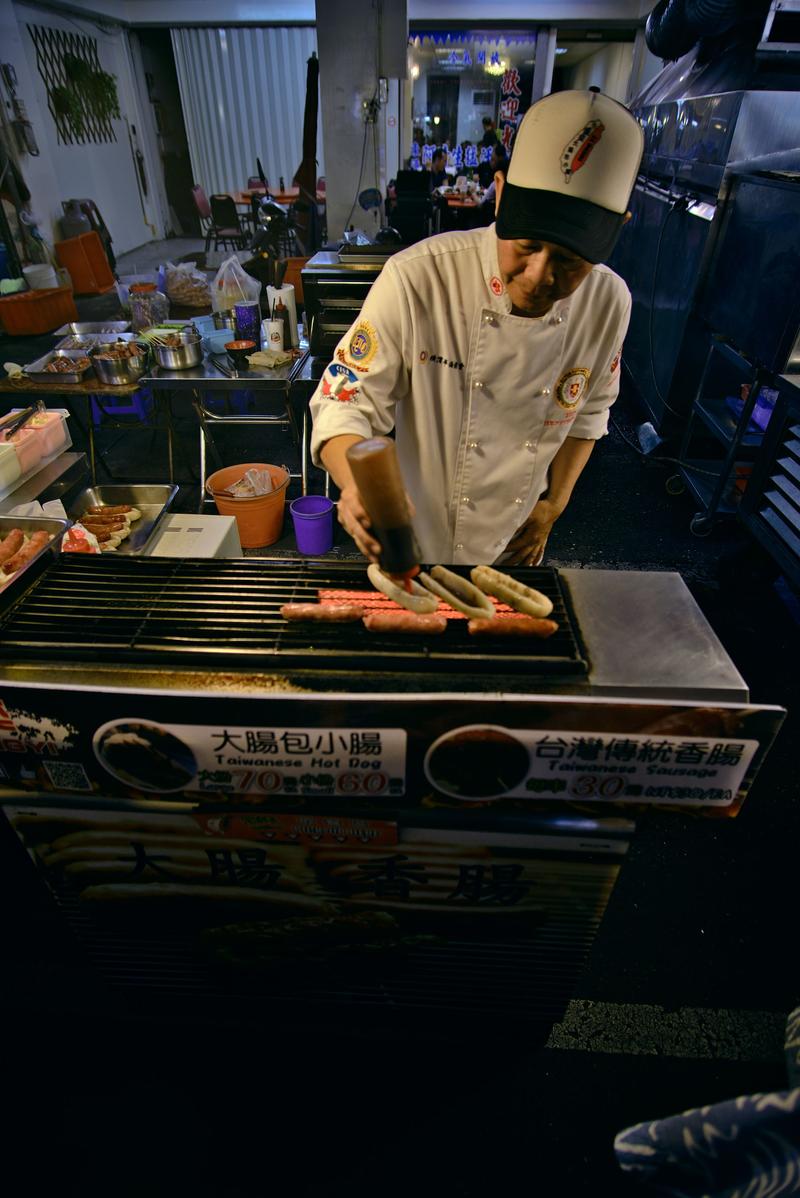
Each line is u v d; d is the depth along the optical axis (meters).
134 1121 1.72
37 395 6.20
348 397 1.50
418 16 11.00
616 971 2.05
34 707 1.15
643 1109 1.75
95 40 11.07
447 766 1.19
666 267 5.04
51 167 9.98
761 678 3.19
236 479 3.98
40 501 3.03
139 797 1.29
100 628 1.25
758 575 3.94
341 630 1.25
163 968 1.76
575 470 2.00
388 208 7.57
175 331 4.34
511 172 1.17
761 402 4.16
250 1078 1.79
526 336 1.52
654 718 1.09
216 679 1.16
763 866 2.38
